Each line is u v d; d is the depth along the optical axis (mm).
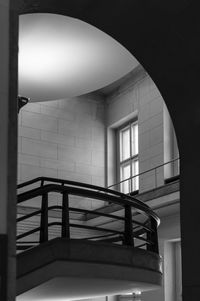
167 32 6297
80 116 24797
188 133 6578
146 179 21500
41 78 13977
